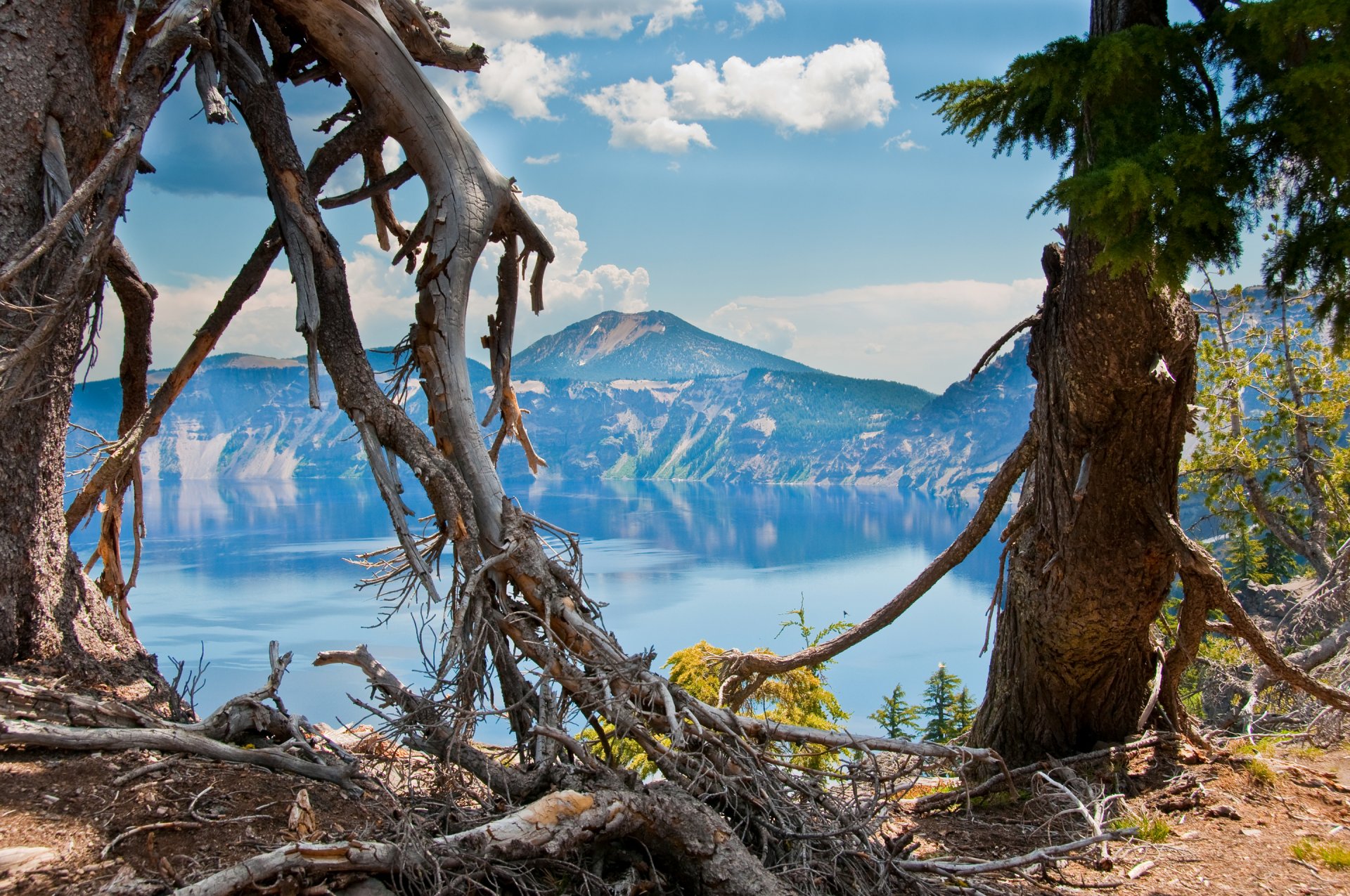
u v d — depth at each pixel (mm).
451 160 7824
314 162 7895
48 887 3809
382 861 4227
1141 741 9227
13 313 5996
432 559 7457
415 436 7234
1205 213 4883
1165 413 8164
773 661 10898
